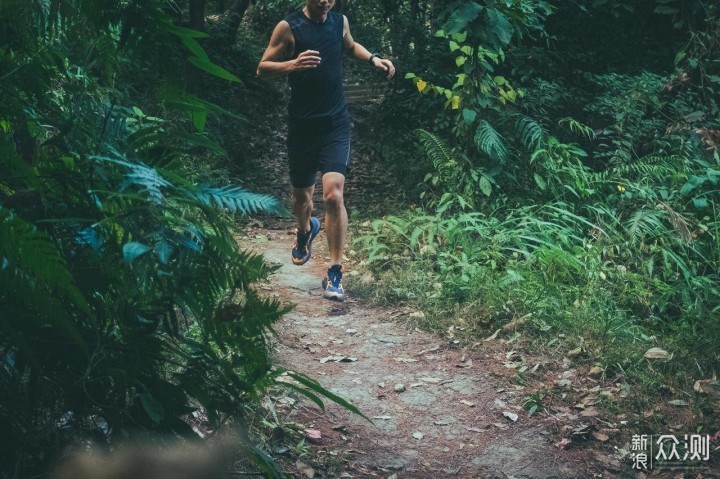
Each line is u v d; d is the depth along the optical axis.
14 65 1.49
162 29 1.42
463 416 3.60
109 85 1.64
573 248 5.79
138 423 1.57
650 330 4.91
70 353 1.47
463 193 6.58
